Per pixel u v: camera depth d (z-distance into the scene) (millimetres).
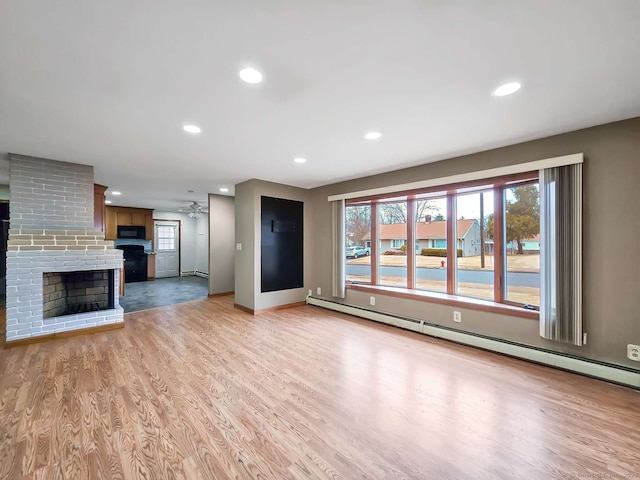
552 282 2691
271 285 4945
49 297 3611
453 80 1843
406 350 3160
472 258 3574
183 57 1608
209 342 3400
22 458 1562
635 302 2352
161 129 2625
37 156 3445
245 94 2020
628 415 1978
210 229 6223
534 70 1727
